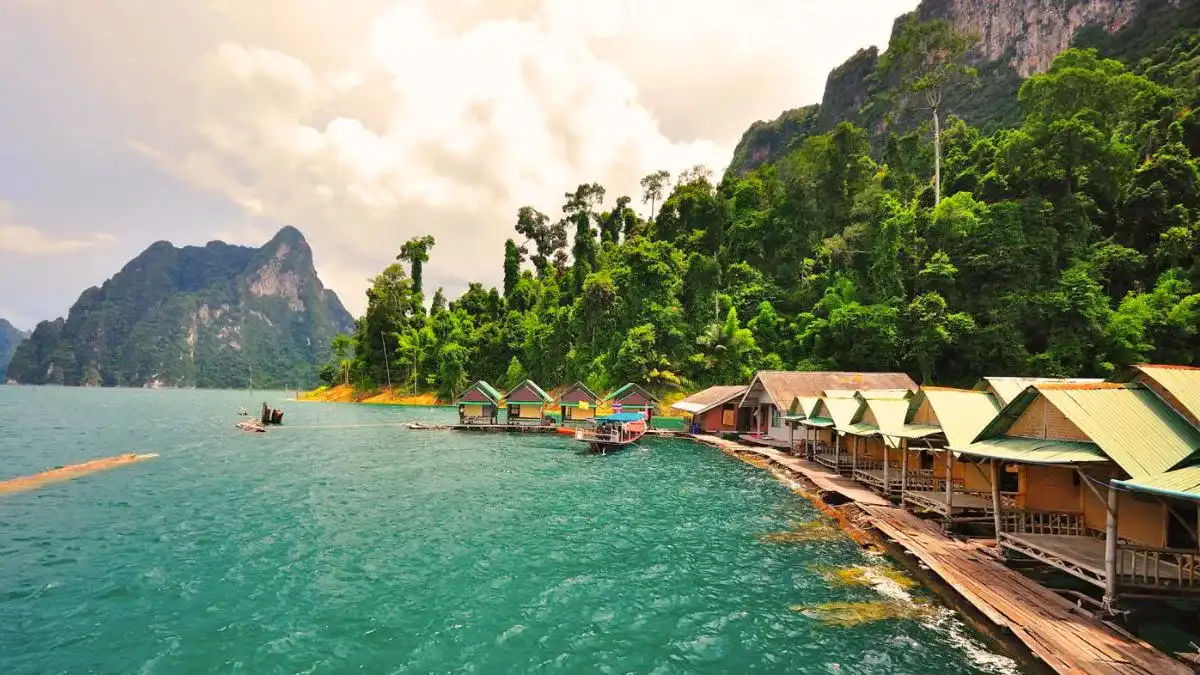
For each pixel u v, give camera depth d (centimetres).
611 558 2103
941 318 6303
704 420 6109
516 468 4091
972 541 2041
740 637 1473
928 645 1403
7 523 2542
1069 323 5850
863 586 1809
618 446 4975
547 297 12369
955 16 16862
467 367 12619
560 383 10262
